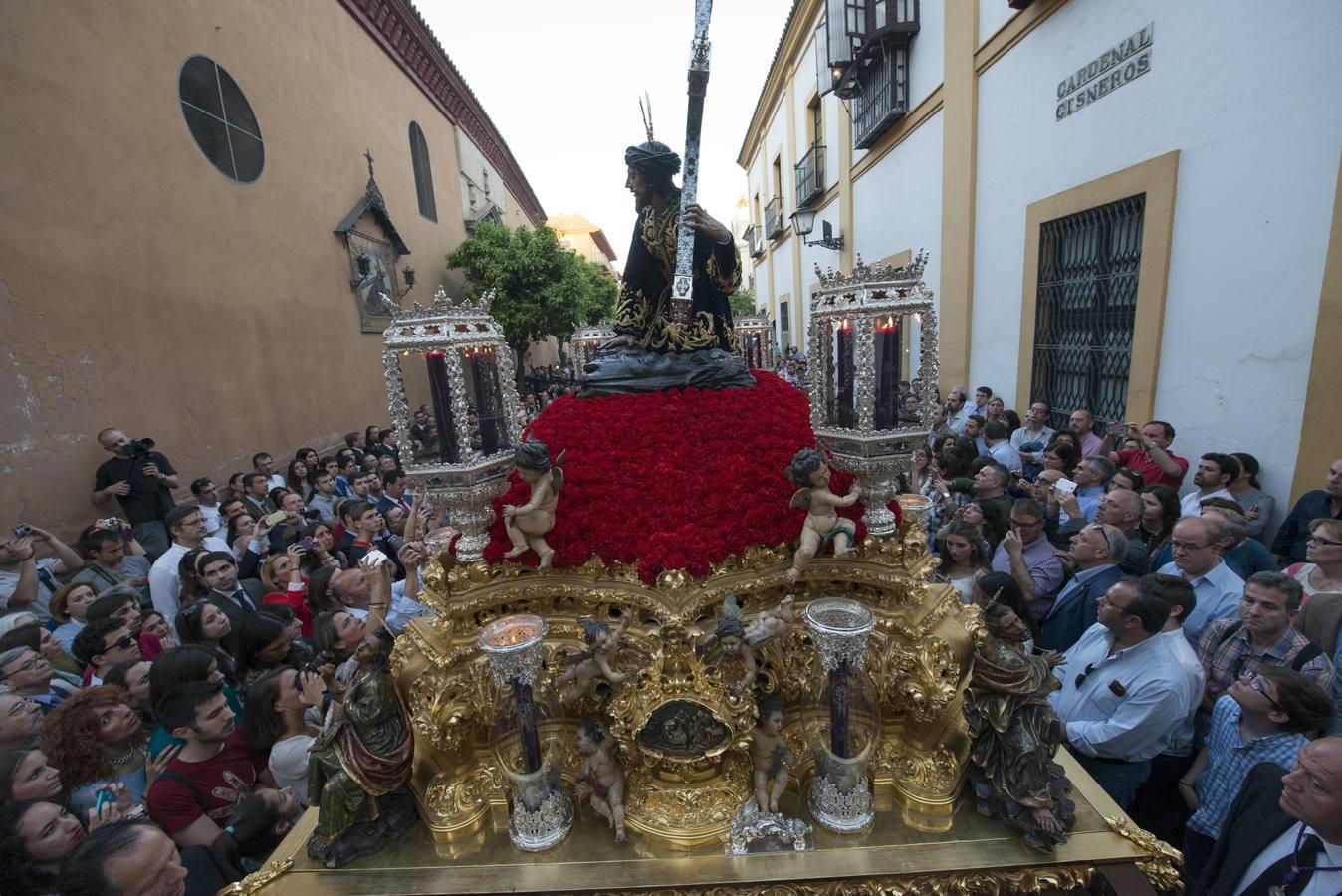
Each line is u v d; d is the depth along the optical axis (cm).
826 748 229
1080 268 687
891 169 1182
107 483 629
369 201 1265
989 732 226
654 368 346
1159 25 546
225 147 870
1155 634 307
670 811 231
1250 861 225
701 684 231
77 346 626
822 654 217
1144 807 359
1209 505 403
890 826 227
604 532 255
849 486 265
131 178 700
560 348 2955
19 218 574
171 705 288
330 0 1208
